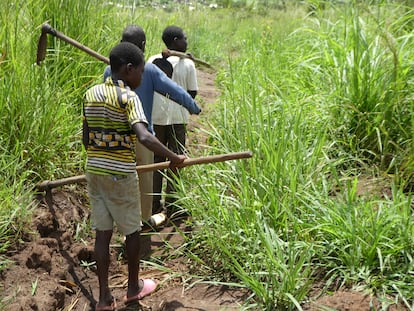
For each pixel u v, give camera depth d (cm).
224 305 369
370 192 462
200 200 455
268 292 354
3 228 401
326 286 362
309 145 518
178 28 510
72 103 542
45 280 389
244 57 868
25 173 441
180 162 363
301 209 421
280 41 859
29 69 501
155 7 914
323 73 605
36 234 417
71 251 430
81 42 571
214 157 371
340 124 540
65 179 443
